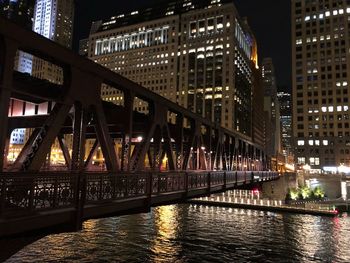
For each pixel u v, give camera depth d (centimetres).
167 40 17638
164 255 3569
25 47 1080
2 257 1035
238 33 17412
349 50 13600
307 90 13925
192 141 2525
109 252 3553
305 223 5512
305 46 14288
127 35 18650
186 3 18212
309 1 14550
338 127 13212
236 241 4275
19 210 902
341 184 8506
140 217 5750
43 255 3325
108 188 1288
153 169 1938
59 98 1205
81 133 1277
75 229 1095
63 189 1058
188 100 16625
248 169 4981
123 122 1659
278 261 3516
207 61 16638
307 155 13375
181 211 6612
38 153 1080
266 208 6919
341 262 3512
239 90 16988
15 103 1725
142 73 17900
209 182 2544
